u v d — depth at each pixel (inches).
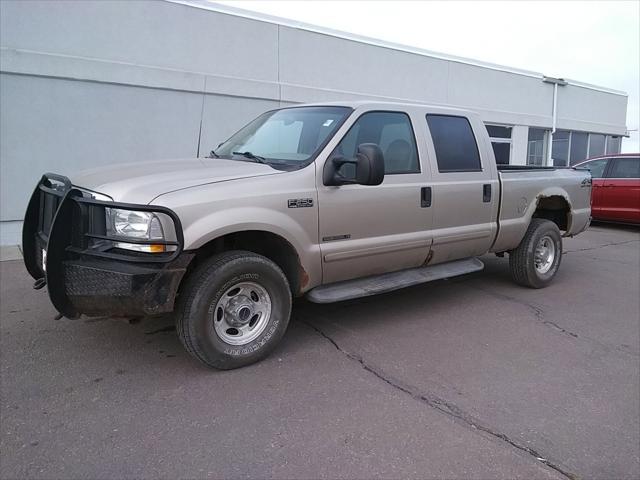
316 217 155.9
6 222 319.6
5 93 308.7
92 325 178.2
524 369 154.6
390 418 123.6
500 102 650.2
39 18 316.2
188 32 374.6
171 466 103.3
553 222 261.0
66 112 329.1
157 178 139.6
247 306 147.5
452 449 112.0
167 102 366.6
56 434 113.2
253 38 409.7
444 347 169.6
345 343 169.8
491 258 317.1
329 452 109.4
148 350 158.6
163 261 127.6
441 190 190.7
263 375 144.3
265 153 172.9
